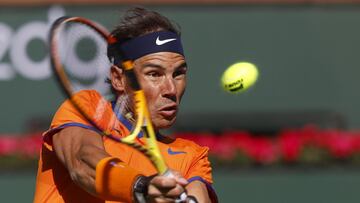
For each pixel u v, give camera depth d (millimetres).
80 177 10914
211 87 39312
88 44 13219
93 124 10977
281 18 39906
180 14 39875
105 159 10781
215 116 38969
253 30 39844
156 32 12352
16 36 39531
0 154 34031
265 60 39719
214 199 13031
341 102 39531
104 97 12820
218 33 39781
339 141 33594
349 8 40062
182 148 12992
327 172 33281
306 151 33500
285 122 39156
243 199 32812
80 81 12898
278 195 32812
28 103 39312
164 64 12273
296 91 39531
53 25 10961
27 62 39406
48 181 12117
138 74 12320
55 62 10812
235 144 33500
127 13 12656
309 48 39875
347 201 32719
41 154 12281
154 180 10141
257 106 39188
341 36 39969
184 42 39781
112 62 12609
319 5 40062
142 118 11500
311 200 32812
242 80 14227
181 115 38938
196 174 12766
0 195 32812
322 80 39719
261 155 33375
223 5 40031
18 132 39188
